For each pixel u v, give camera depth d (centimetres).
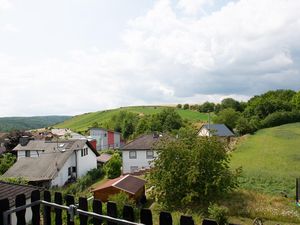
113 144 8231
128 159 4497
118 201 1941
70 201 371
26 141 5041
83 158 4384
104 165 4581
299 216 1997
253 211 2083
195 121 10488
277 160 4253
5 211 362
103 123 11981
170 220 288
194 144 2414
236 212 2094
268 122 8388
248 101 11906
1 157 5166
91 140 6612
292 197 2420
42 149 4681
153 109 14150
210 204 2058
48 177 3519
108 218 323
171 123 8562
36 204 393
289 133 6962
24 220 381
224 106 11712
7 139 6369
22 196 383
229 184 2333
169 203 2352
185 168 2339
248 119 8681
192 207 2270
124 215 319
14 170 3750
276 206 2209
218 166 2366
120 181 2609
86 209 355
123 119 10519
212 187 2323
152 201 2652
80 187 3303
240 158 4494
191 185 2320
